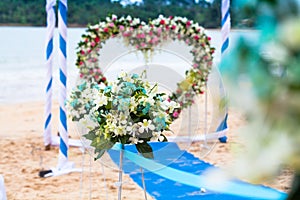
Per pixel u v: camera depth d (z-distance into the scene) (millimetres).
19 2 26984
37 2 27125
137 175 4801
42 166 5598
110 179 4938
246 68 396
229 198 3668
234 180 410
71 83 6668
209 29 5953
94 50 5512
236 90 398
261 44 394
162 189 4367
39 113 9617
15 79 14055
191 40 5797
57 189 4734
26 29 26969
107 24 5777
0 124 8375
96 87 2996
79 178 5066
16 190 4715
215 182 417
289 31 383
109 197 4410
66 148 5352
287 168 391
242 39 401
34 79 14289
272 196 2514
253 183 384
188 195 4059
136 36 5785
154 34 5816
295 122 378
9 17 27000
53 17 6219
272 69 389
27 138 7211
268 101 386
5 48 20156
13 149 6477
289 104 381
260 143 383
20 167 5559
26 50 19984
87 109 2955
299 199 399
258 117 388
